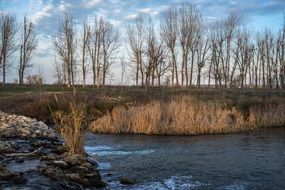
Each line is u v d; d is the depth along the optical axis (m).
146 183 11.15
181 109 24.53
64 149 14.26
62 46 58.97
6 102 37.19
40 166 11.13
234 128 24.66
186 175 12.20
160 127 23.41
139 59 59.66
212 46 65.38
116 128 24.08
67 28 64.50
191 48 62.75
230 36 65.62
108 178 11.67
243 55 67.19
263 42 69.25
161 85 52.78
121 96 38.66
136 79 60.06
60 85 59.38
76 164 11.79
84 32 61.06
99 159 14.85
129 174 12.27
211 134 23.44
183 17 62.19
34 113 32.28
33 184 9.24
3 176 9.38
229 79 67.06
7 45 59.75
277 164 13.98
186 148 17.89
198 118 24.00
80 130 14.25
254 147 18.19
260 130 25.77
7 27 59.62
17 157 12.72
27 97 38.59
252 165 13.80
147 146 18.56
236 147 18.19
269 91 52.56
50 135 19.48
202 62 64.56
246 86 68.94
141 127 23.69
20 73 62.38
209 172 12.62
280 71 66.88
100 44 61.53
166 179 11.65
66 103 32.78
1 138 17.67
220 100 33.84
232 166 13.60
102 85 58.41
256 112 29.75
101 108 32.56
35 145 15.63
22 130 19.47
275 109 30.34
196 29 62.66
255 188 10.72
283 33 67.50
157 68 52.06
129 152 16.70
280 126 28.33
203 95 40.28
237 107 31.36
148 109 24.72
